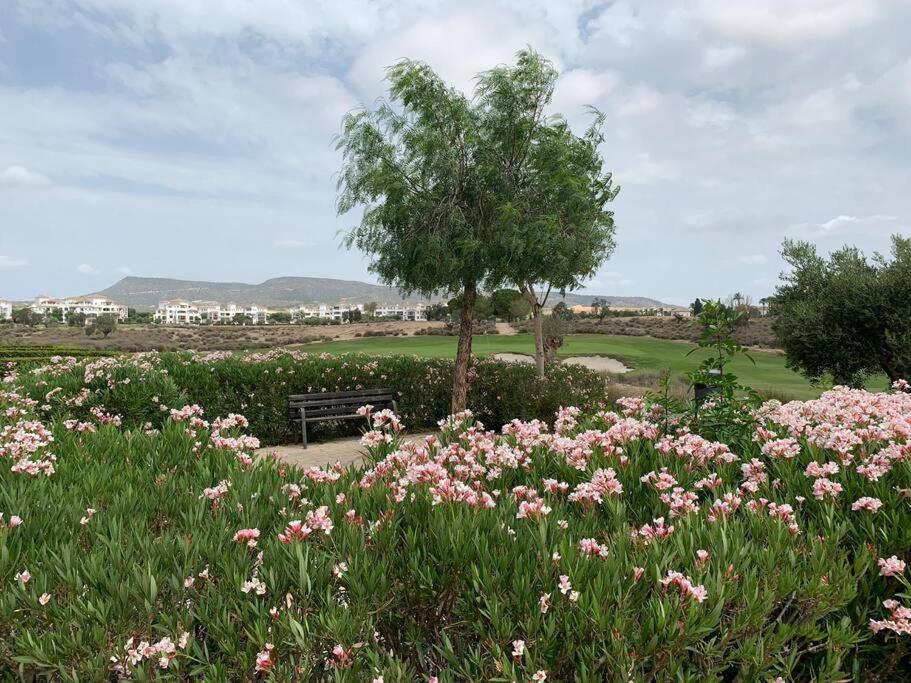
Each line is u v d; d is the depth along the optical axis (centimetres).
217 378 964
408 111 1060
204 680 162
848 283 1356
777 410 453
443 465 345
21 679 172
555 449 356
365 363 1163
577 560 200
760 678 186
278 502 280
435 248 1002
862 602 222
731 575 192
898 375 1332
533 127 1070
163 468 363
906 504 262
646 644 167
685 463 332
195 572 208
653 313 7338
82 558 216
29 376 836
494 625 173
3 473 328
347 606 186
